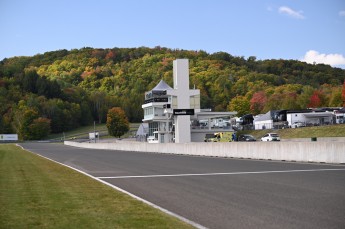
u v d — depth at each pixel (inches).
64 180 711.7
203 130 3326.8
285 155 1142.3
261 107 5831.7
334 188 545.0
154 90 3545.8
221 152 1469.0
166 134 3299.7
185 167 973.2
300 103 5280.5
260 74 7337.6
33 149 2657.5
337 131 2610.7
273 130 3213.6
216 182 646.5
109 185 637.3
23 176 788.0
